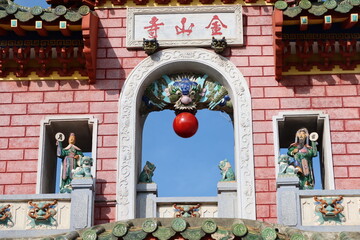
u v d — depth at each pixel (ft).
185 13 84.28
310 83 82.33
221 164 79.51
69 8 85.92
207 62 82.53
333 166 79.10
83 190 72.74
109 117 81.20
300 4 79.66
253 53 83.15
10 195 72.23
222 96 82.89
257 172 78.23
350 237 60.18
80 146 89.45
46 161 81.71
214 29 83.66
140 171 82.17
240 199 77.00
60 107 82.17
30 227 71.51
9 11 79.77
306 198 71.31
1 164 80.02
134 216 76.84
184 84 82.64
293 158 79.15
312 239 61.26
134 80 82.38
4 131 81.35
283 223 69.87
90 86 82.69
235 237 59.72
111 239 60.44
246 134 79.82
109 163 79.10
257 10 84.79
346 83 82.43
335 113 81.20
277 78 82.07
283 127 82.43
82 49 82.99
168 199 77.71
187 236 59.93
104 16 84.94
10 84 83.35
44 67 83.41
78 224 71.31
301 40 82.23
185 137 82.02
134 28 84.07
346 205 71.10
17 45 83.15
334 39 82.23
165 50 83.20
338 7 79.25
